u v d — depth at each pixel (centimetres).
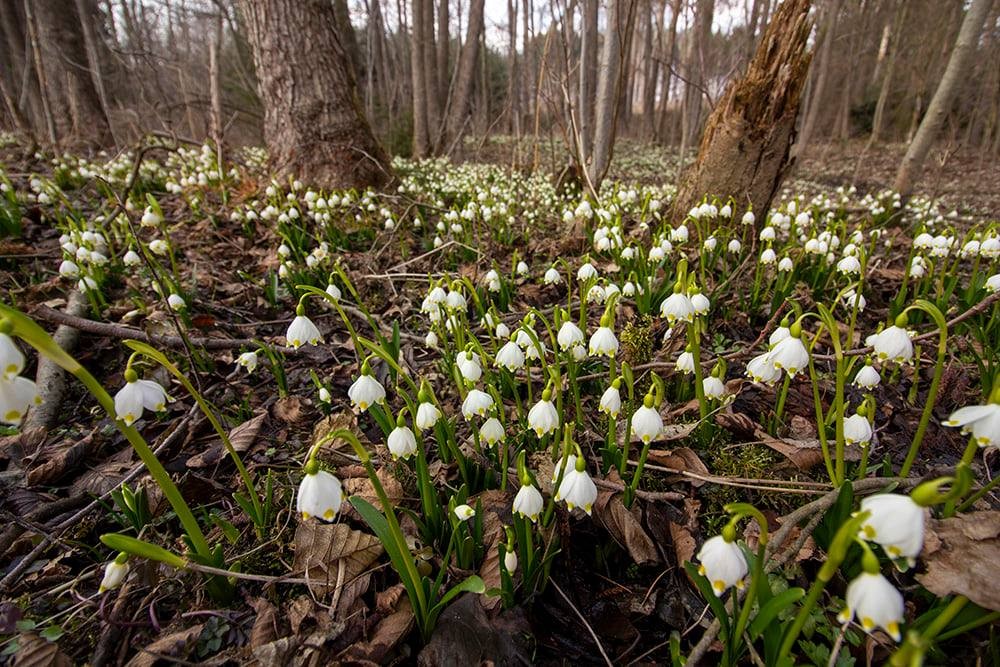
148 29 329
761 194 88
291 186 115
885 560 32
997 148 306
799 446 44
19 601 33
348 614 31
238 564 34
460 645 30
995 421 24
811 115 293
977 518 31
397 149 304
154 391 29
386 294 81
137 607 33
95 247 77
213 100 155
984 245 62
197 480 42
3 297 68
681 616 33
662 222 95
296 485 42
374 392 35
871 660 29
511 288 77
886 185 266
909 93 398
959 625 28
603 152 129
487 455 44
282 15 117
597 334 38
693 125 254
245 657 30
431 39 313
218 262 89
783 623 27
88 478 43
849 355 50
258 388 58
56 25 211
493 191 142
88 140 197
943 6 316
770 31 81
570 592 35
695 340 41
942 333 32
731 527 23
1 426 47
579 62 138
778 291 66
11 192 96
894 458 45
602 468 42
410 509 39
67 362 25
